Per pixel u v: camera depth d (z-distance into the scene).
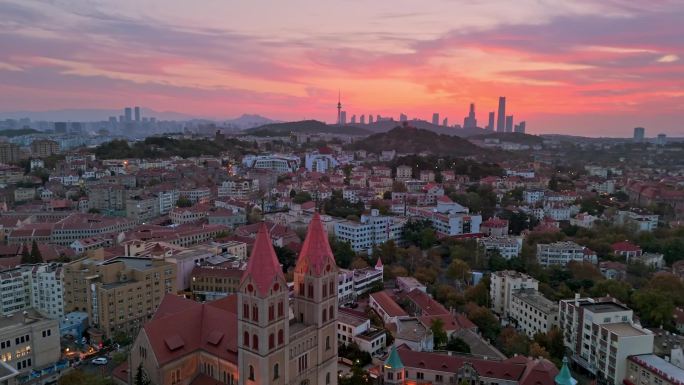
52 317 187.00
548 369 146.62
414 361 159.62
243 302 116.88
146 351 131.62
